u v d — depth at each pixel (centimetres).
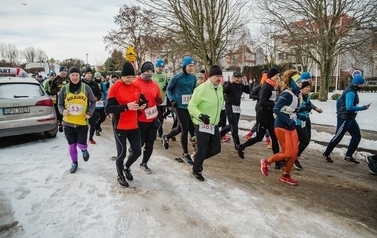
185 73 572
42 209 376
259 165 571
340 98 580
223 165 570
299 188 454
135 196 415
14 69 917
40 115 731
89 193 424
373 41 1525
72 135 513
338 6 1546
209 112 455
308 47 1711
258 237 317
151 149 519
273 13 1633
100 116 855
